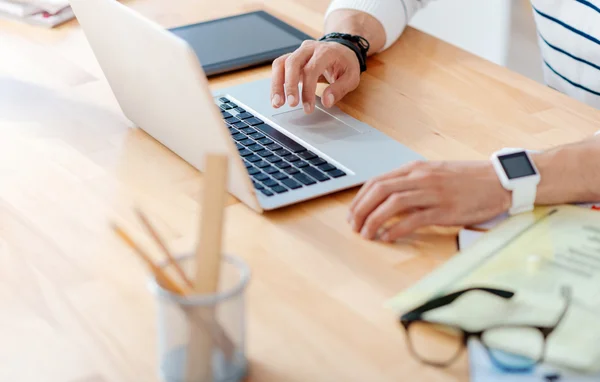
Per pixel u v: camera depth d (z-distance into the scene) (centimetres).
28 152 106
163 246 67
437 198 88
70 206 94
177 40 83
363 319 75
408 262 84
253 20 146
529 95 122
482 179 90
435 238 88
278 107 114
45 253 85
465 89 123
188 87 86
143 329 75
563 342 69
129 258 85
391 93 122
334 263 84
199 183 99
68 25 146
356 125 111
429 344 72
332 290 80
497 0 216
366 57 131
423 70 130
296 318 76
